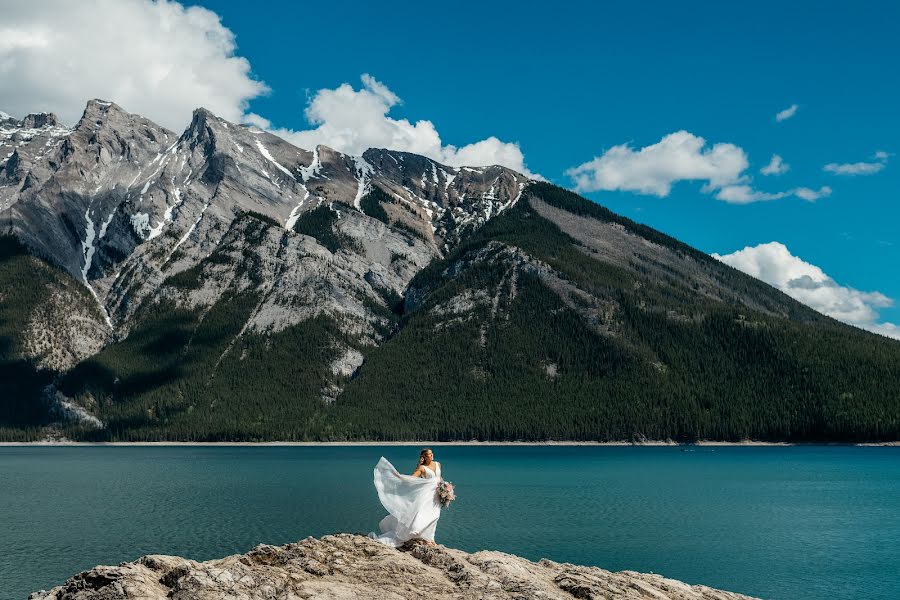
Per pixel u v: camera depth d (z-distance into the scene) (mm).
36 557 72062
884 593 59688
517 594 19359
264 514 102000
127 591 17609
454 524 93750
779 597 58375
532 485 150875
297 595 17953
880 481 161625
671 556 73875
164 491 136125
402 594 18734
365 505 112438
